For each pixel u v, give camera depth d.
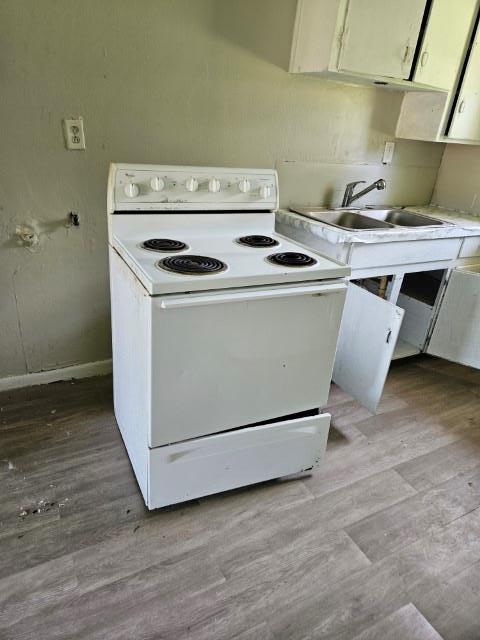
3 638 1.13
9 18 1.55
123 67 1.78
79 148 1.82
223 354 1.33
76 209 1.92
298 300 1.38
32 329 2.05
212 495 1.61
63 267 2.00
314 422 1.60
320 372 1.56
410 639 1.19
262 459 1.58
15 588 1.25
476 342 2.41
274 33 2.00
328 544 1.45
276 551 1.42
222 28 1.89
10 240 1.85
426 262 2.27
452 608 1.28
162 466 1.40
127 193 1.56
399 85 2.11
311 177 2.42
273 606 1.25
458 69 2.21
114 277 1.60
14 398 2.05
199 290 1.23
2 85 1.62
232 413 1.45
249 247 1.61
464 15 2.06
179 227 1.67
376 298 1.93
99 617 1.19
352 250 1.99
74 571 1.31
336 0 1.74
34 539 1.39
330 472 1.76
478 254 2.46
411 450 1.91
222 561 1.37
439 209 2.84
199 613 1.22
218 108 2.02
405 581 1.35
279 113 2.18
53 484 1.60
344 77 2.05
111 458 1.74
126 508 1.53
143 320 1.25
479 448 1.96
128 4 1.69
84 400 2.07
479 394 2.38
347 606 1.27
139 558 1.36
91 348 2.23
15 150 1.73
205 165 2.10
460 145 2.73
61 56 1.67
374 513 1.58
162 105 1.90
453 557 1.44
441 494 1.69
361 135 2.47
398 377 2.50
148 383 1.28
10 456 1.71
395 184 2.76
